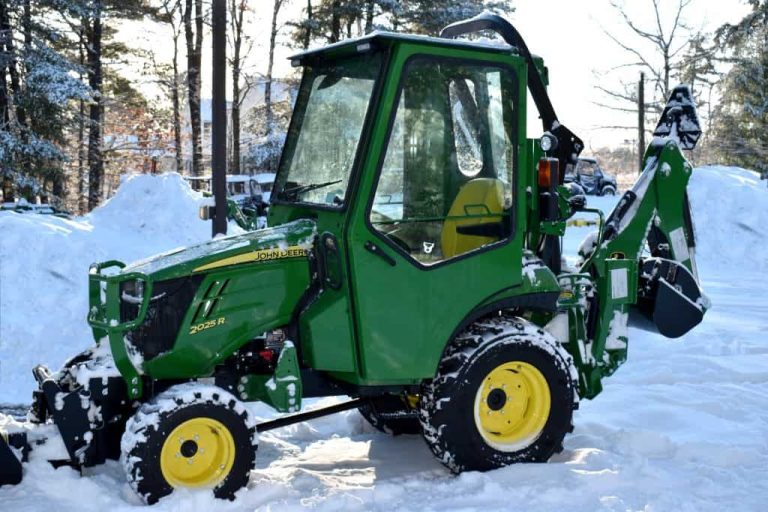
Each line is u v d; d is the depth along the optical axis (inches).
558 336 229.3
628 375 301.4
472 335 204.4
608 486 195.0
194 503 179.2
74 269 437.1
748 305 449.4
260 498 187.2
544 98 221.9
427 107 196.2
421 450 230.2
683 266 250.4
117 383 195.3
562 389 209.5
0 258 430.3
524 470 201.3
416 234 195.9
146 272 187.9
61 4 1066.7
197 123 1441.9
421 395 203.8
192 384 188.7
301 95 219.6
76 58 1378.0
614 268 235.9
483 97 203.8
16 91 1056.8
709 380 298.7
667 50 1526.8
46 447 190.1
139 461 179.0
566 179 231.5
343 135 200.1
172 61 1483.8
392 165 192.4
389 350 191.8
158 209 609.9
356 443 236.5
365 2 1433.3
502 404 207.5
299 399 190.1
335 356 191.8
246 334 194.4
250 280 194.1
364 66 198.4
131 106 1509.6
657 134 260.2
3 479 185.8
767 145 1531.7
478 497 188.4
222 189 398.3
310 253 198.7
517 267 205.5
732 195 658.2
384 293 190.7
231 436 186.7
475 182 202.4
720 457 217.3
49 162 1067.9
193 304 190.1
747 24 1504.7
